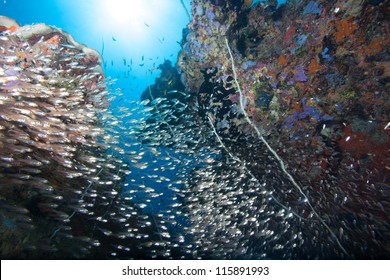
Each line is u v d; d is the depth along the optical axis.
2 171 4.18
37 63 6.29
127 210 6.18
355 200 6.01
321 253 6.27
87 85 7.84
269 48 8.17
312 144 7.00
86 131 5.73
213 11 9.30
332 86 6.76
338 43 6.63
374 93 6.23
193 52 10.04
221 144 7.95
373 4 6.08
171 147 8.27
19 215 3.60
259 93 8.11
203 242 6.62
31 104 4.65
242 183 7.70
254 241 7.32
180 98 11.84
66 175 4.70
